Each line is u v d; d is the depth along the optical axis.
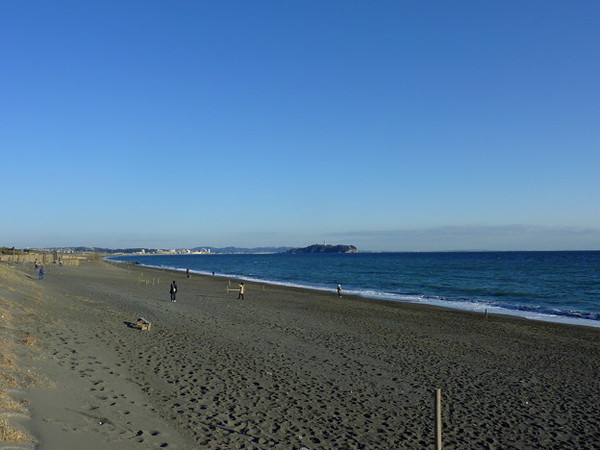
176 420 9.63
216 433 9.15
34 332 16.19
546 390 13.69
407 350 18.73
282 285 60.56
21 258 84.62
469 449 9.37
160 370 13.48
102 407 9.66
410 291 52.53
